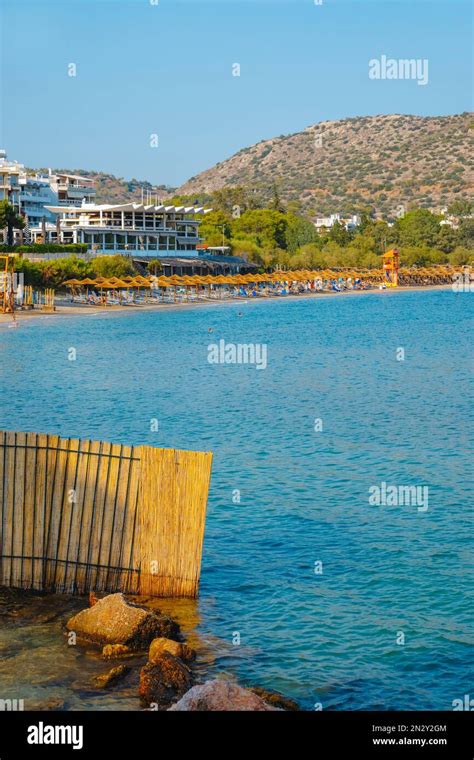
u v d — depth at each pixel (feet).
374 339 352.49
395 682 59.98
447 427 153.48
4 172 631.56
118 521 69.26
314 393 199.72
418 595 75.00
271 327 414.41
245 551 85.81
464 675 61.11
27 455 68.49
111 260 537.65
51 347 299.99
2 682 56.85
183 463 69.46
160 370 245.04
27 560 69.36
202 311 504.43
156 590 70.64
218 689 53.78
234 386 212.23
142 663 59.93
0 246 488.02
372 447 135.64
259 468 120.57
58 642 62.28
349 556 84.74
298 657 63.16
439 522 95.66
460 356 283.79
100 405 177.68
